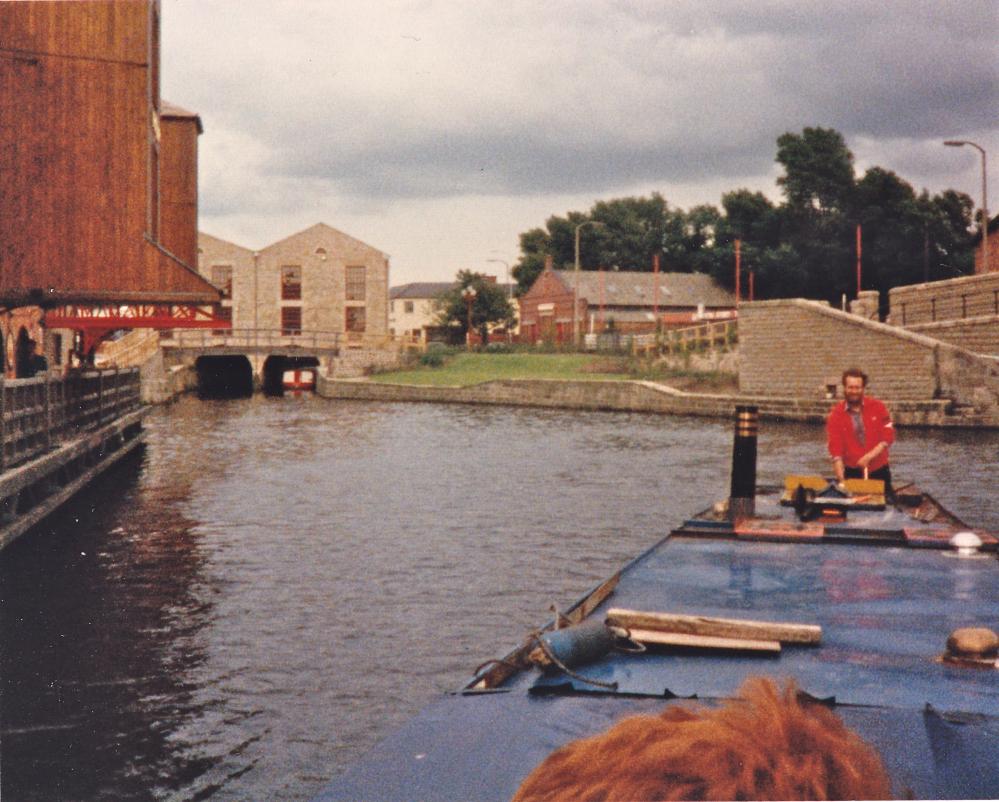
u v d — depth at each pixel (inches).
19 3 700.7
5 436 498.3
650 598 222.8
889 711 136.6
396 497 674.8
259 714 270.1
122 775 231.8
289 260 2802.7
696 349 1865.2
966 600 217.6
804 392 1502.2
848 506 336.8
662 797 32.9
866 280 3019.2
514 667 154.0
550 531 541.6
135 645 333.7
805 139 3065.9
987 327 1318.9
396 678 298.8
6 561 470.6
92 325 1048.2
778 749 33.8
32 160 700.7
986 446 986.1
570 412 1678.2
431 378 2237.9
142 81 710.5
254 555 482.0
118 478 785.6
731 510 323.9
